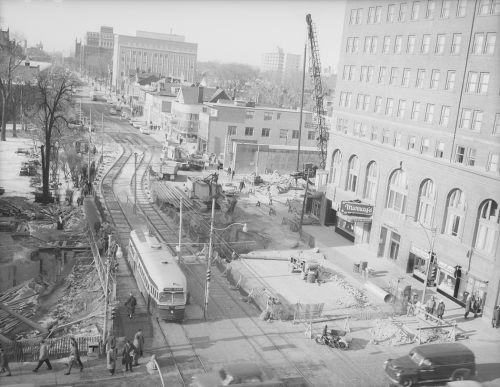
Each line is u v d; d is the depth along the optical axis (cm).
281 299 4600
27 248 5312
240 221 7144
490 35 4772
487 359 3731
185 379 3195
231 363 3412
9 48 12681
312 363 3528
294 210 7812
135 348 3306
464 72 4969
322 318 4259
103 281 4428
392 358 3662
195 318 4097
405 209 5681
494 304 4438
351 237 6612
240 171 10706
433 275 5219
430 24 5419
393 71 5953
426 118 5441
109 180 9219
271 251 5988
